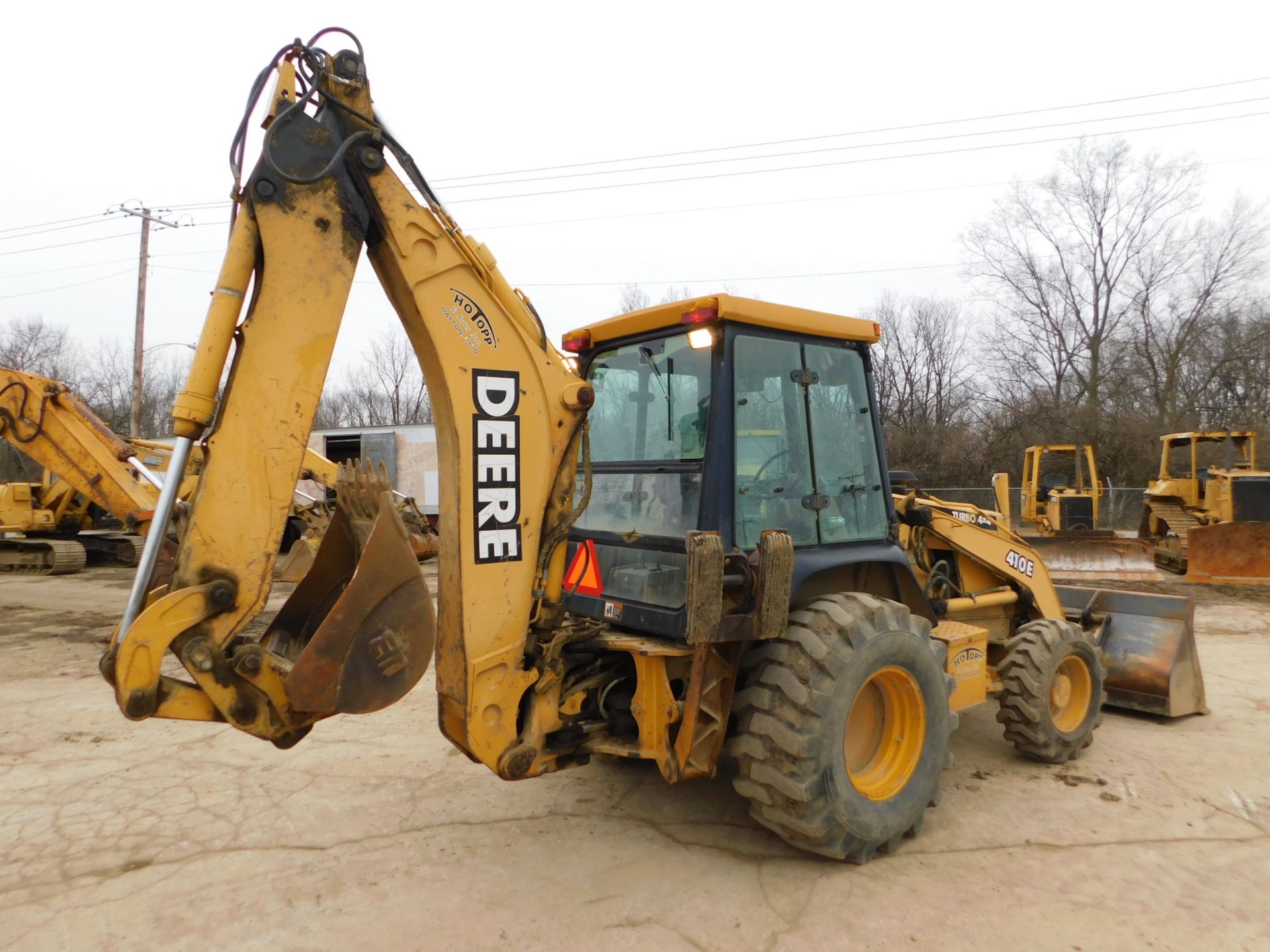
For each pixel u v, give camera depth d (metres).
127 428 37.03
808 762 3.09
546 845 3.48
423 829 3.64
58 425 7.86
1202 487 13.13
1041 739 4.37
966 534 4.96
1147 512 14.28
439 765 4.42
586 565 3.94
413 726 5.13
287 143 2.65
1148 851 3.45
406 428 17.56
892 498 4.05
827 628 3.25
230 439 2.58
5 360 38.22
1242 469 12.91
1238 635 8.07
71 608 9.59
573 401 3.18
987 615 5.07
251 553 2.60
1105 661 5.37
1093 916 2.93
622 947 2.73
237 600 2.57
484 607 2.97
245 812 3.82
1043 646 4.46
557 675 3.21
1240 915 2.95
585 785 4.14
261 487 2.61
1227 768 4.43
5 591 10.95
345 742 4.80
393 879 3.19
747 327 3.43
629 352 3.88
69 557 12.64
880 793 3.41
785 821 3.13
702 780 4.21
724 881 3.17
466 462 2.94
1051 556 11.80
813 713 3.12
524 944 2.75
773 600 3.14
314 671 2.64
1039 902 3.03
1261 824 3.72
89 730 5.03
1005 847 3.49
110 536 13.93
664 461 3.61
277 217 2.63
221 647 2.56
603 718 3.43
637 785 4.14
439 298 2.91
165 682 2.53
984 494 21.97
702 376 3.43
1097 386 25.84
